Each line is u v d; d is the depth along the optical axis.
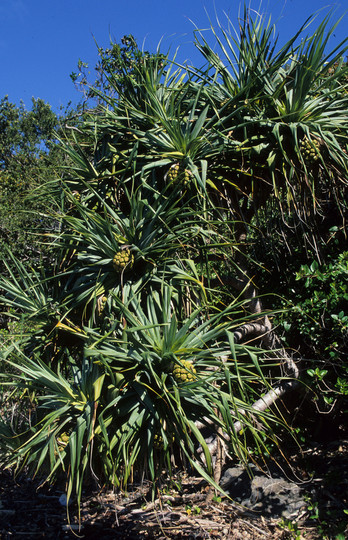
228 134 4.58
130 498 5.70
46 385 3.94
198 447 5.17
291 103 4.44
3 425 4.75
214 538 4.50
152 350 3.74
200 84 4.75
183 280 4.27
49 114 23.34
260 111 4.57
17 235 9.41
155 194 4.52
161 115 4.61
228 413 3.41
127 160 4.79
